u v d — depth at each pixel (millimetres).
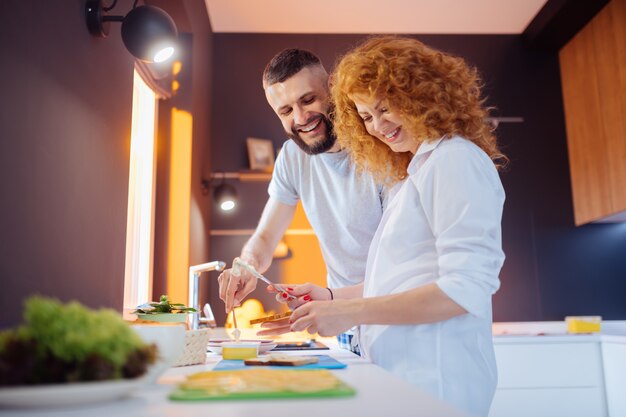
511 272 3877
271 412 625
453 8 3844
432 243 1223
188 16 2986
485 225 1127
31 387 602
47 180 1271
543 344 3221
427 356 1169
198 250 3328
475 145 1240
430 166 1206
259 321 1486
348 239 1898
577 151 3895
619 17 3393
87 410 638
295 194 2100
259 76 4047
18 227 1126
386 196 1784
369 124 1400
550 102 4078
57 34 1344
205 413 621
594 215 3695
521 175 3982
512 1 3781
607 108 3529
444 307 1097
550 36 3930
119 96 1821
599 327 3387
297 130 1860
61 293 1347
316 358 1117
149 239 2916
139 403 683
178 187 3055
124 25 1622
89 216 1539
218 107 3992
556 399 3180
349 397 718
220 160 3924
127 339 674
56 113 1329
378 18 3955
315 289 1600
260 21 3977
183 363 1173
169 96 2996
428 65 1296
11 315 1095
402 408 646
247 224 3861
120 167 1823
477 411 1182
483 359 1201
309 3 3781
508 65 4121
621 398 3051
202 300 3270
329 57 4098
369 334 1264
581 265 3887
